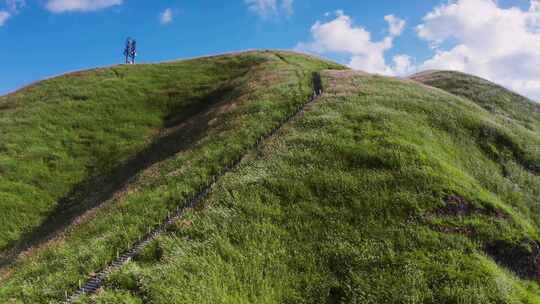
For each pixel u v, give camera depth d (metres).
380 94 36.47
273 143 26.72
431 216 19.00
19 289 16.56
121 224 20.16
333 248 17.27
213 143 28.61
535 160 31.08
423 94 38.81
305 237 18.09
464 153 28.78
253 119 31.59
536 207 25.27
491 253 17.80
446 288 14.82
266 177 22.27
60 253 18.89
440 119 32.44
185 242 17.59
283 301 15.08
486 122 33.94
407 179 21.42
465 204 20.25
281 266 16.44
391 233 17.95
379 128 27.72
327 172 22.38
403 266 16.09
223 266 16.25
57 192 36.31
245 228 18.44
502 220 19.75
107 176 37.16
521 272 17.47
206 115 39.75
